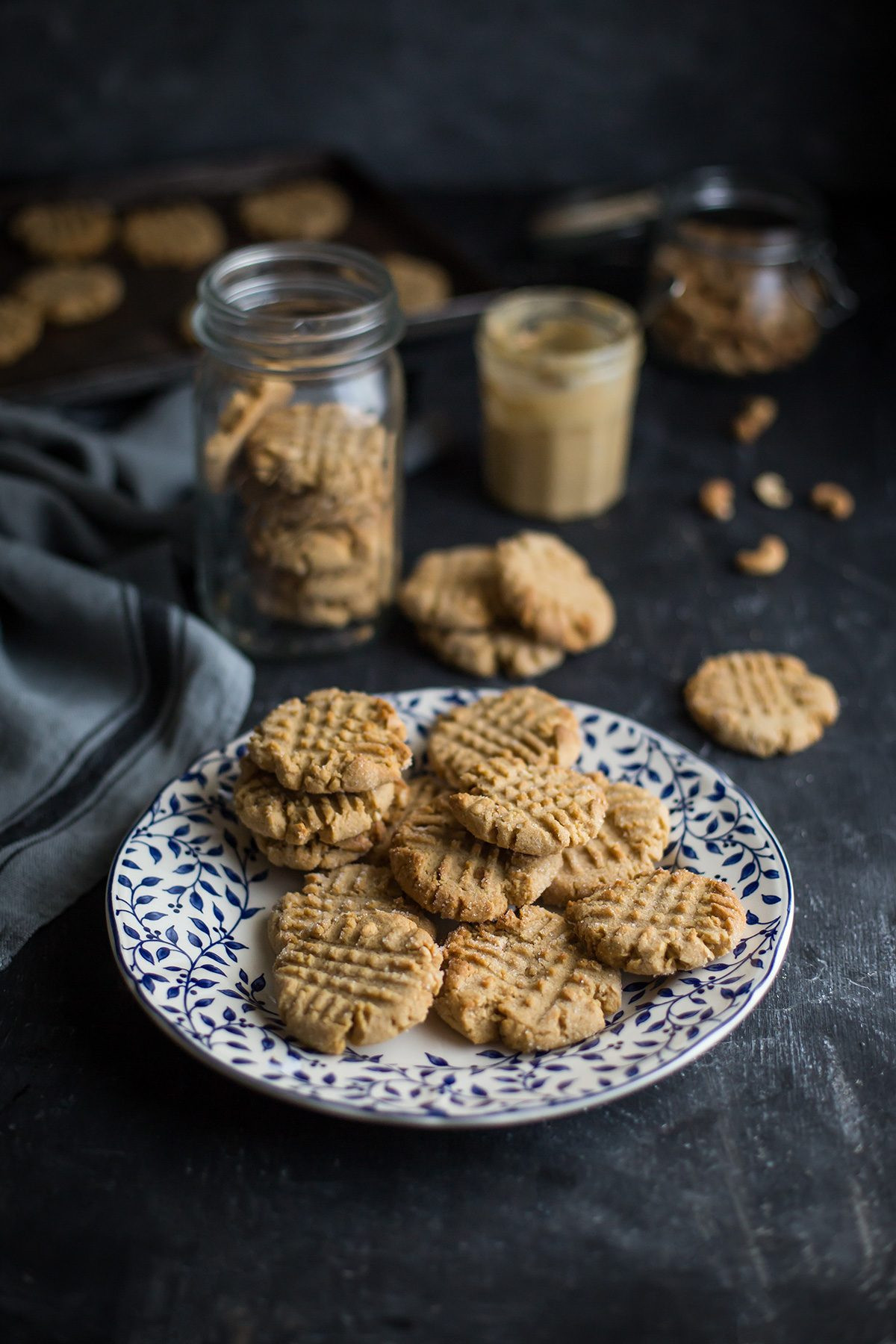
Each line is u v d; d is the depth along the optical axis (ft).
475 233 3.30
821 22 3.20
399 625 2.37
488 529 2.56
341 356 2.10
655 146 3.40
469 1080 1.66
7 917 1.89
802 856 2.00
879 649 2.34
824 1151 1.69
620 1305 1.56
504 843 1.80
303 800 1.87
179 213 3.23
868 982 1.85
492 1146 1.69
